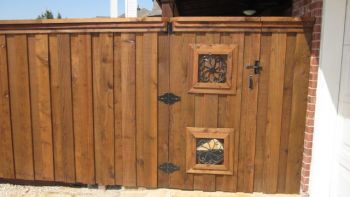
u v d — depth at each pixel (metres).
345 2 2.97
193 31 3.29
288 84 3.33
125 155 3.61
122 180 3.67
